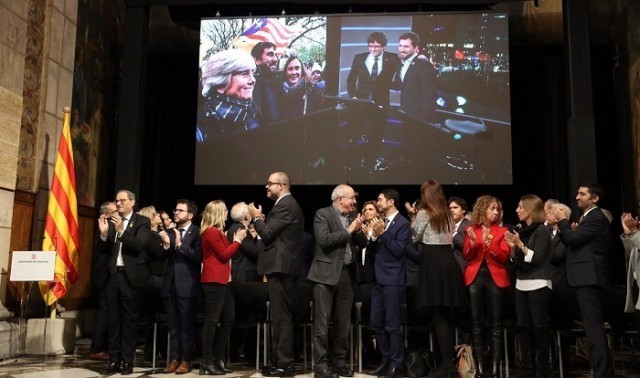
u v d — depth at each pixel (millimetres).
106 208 6441
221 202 5508
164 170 11750
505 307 5676
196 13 10992
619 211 10375
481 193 10906
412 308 5609
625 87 10031
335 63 9641
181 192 11750
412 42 9539
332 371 5121
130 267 5293
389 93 9477
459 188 10922
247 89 9750
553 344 5891
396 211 5266
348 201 5238
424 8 10469
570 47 8562
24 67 7199
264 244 5262
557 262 5723
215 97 9797
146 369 5703
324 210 5227
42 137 7539
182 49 11492
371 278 6059
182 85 11859
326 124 9539
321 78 9633
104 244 6496
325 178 9438
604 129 10555
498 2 9367
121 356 5402
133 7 9297
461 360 4973
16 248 6996
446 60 9453
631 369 5945
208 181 9664
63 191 7113
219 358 5480
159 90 11852
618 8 10383
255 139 9648
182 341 5492
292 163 9531
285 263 5172
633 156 9664
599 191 4945
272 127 9633
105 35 9875
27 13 7266
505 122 9273
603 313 5297
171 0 9250
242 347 7258
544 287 4949
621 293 5309
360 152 9422
